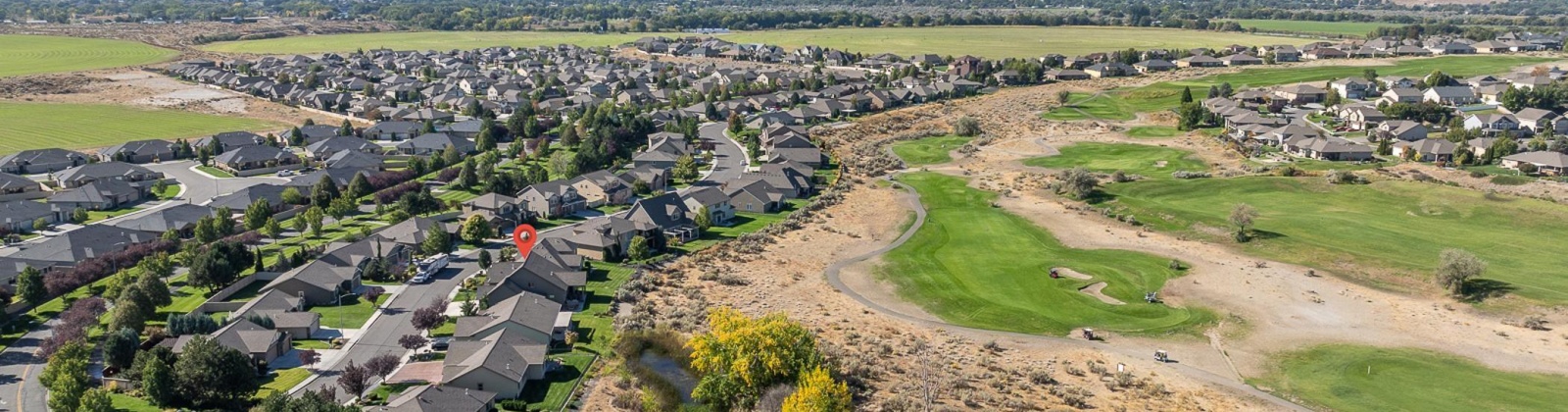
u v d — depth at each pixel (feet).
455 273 447.01
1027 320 400.88
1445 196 570.46
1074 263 475.72
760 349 313.94
